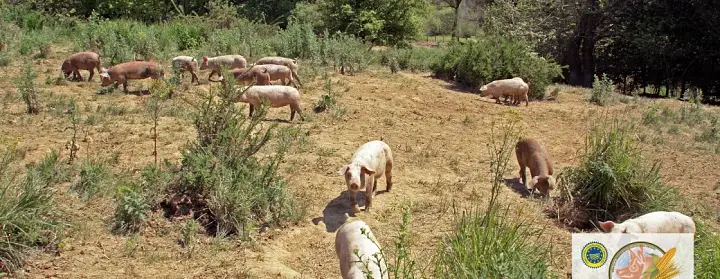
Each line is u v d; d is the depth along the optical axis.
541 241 7.83
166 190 7.87
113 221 7.48
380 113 13.83
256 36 22.17
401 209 8.58
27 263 6.48
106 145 10.15
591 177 9.05
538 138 13.16
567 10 27.31
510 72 17.92
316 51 20.09
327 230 7.87
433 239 7.67
